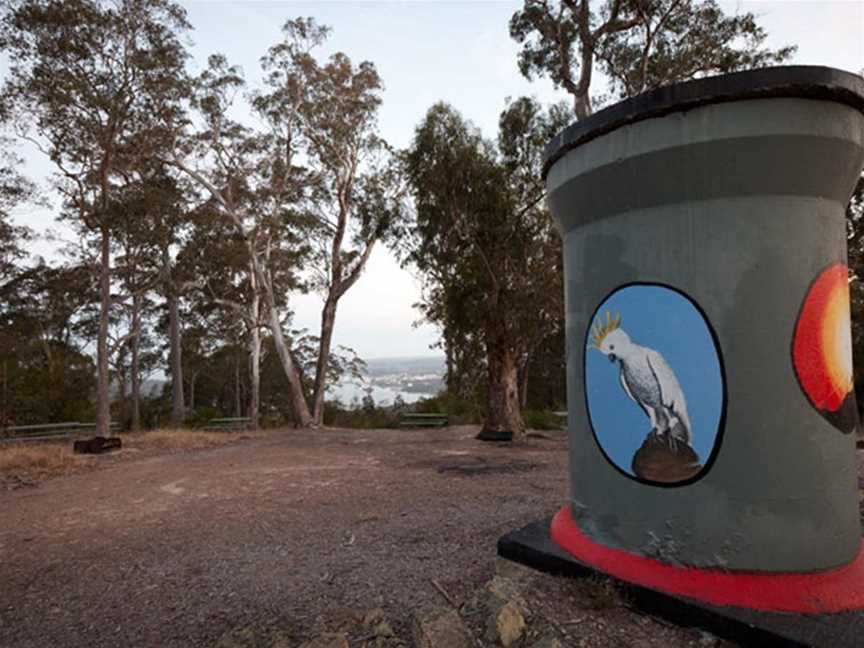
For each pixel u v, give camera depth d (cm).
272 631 299
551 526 371
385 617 302
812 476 272
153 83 1531
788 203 278
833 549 274
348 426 2428
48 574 425
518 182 1253
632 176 303
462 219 1247
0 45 1357
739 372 276
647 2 1289
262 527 529
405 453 1079
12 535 544
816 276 280
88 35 1406
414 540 454
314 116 2081
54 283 2317
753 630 234
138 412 2452
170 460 1077
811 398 275
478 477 763
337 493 687
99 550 481
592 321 337
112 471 959
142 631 320
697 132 278
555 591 295
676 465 288
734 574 269
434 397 2220
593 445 332
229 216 2086
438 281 1347
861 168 302
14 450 1145
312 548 449
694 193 288
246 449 1229
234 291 2527
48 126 1459
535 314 1248
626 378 313
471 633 265
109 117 1459
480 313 1238
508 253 1237
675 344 293
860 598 252
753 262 277
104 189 1516
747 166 273
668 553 286
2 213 1825
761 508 270
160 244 1606
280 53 2080
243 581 381
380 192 1989
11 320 2445
